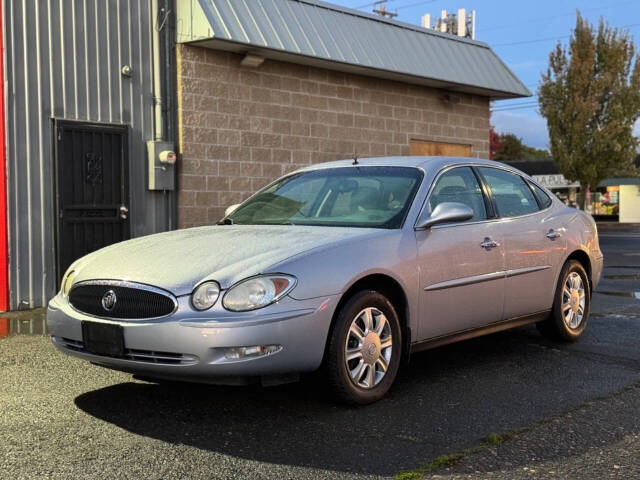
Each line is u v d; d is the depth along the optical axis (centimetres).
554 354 575
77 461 340
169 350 373
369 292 425
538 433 384
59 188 804
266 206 538
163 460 342
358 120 1130
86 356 408
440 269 470
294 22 992
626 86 3328
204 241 444
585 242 623
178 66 914
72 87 820
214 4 904
